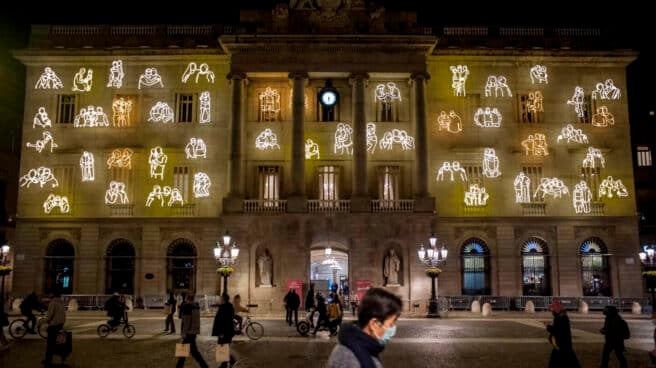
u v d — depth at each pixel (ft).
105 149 167.84
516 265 163.94
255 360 72.38
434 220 160.04
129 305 153.69
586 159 168.35
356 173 160.76
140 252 164.86
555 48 170.91
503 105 169.99
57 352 68.08
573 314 147.64
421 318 134.82
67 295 158.92
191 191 166.81
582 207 166.40
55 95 170.50
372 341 18.95
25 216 166.09
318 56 165.07
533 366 68.64
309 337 96.12
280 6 165.89
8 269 112.06
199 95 170.09
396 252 159.63
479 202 165.68
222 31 172.86
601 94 171.42
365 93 168.55
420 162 161.38
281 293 155.12
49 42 172.24
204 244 164.35
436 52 169.48
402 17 168.86
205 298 145.18
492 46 171.42
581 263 165.58
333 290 134.51
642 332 108.17
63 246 167.12
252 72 164.45
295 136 162.20
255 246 159.33
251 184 167.22
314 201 158.92
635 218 166.50
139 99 169.89
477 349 82.58
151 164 167.12
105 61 171.01
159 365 68.85
